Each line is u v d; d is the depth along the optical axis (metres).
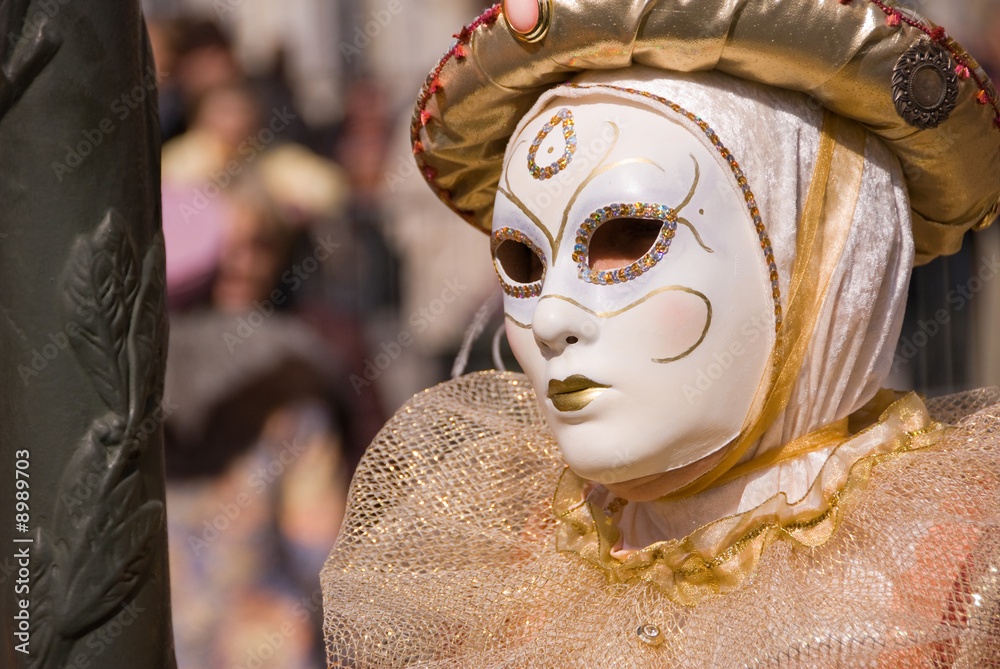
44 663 2.87
